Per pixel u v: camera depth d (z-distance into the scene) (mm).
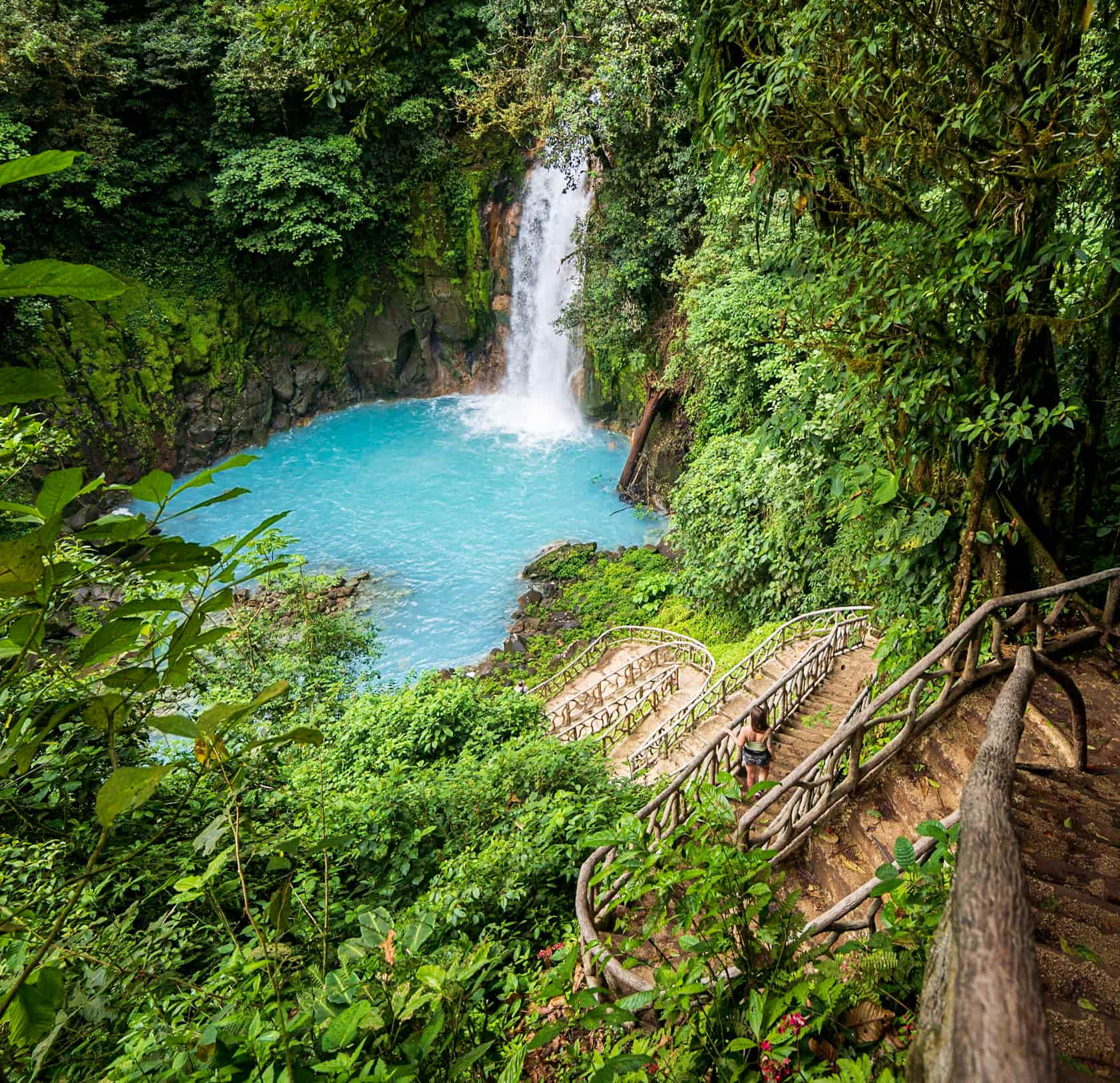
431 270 31000
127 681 1301
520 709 12195
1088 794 4152
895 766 4871
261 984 2984
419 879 6672
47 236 24828
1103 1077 2479
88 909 3621
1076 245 4414
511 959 5312
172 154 26422
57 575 1185
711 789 3094
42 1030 1303
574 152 22062
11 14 21375
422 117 27875
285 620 15516
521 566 22000
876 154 5070
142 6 25750
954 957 1240
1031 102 4230
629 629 18297
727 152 5992
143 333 26078
